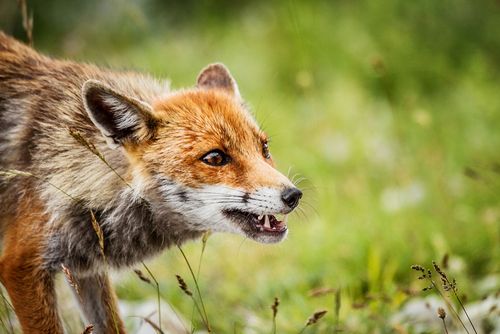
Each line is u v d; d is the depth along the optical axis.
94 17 20.50
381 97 17.48
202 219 7.90
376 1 18.70
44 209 7.68
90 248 7.87
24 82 8.33
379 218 12.22
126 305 10.28
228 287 11.20
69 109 8.01
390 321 9.31
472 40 17.86
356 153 14.89
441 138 14.59
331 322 9.48
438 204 12.39
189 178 7.72
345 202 13.11
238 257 11.91
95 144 7.89
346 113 16.45
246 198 7.66
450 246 11.30
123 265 8.19
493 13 18.05
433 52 17.69
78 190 7.71
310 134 15.91
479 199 12.40
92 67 8.72
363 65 17.88
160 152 7.79
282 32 19.39
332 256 11.45
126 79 8.62
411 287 10.21
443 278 7.38
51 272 7.80
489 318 8.84
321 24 19.06
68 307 9.52
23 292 7.67
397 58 17.50
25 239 7.68
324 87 18.09
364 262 11.12
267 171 7.79
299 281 11.09
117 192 7.84
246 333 9.84
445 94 16.83
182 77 18.16
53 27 20.33
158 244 8.23
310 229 12.27
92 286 8.43
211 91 8.48
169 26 20.92
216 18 21.11
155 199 7.86
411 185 13.32
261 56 18.97
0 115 8.24
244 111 8.41
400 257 11.09
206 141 7.77
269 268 11.70
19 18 19.25
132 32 20.00
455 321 8.77
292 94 18.00
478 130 14.73
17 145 8.02
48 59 8.78
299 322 9.81
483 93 15.23
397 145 14.87
